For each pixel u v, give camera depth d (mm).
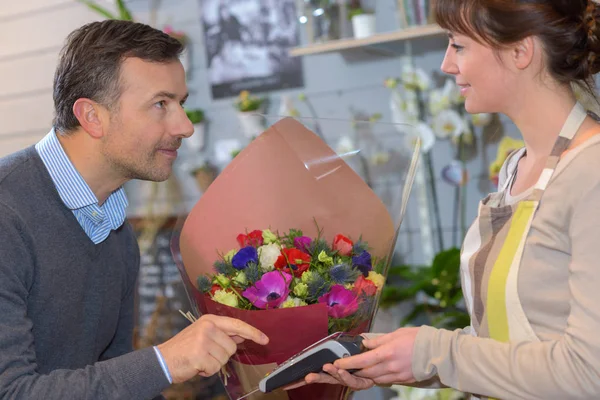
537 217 1067
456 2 1084
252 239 1331
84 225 1443
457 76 1169
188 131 1435
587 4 1089
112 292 1545
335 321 1211
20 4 4047
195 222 1406
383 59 3109
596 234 973
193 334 1206
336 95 3246
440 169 3035
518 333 1080
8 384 1188
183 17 3594
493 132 2896
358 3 2883
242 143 3443
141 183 3625
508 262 1089
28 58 4070
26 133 4145
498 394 1029
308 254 1287
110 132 1391
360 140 1487
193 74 3594
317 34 2916
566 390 968
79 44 1402
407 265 2908
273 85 3387
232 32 3457
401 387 2482
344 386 1265
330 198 1400
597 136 1044
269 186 1422
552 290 1051
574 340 968
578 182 1014
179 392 3242
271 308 1191
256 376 1266
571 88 1117
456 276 2480
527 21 1032
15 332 1237
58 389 1174
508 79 1107
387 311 2975
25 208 1350
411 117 2934
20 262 1305
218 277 1257
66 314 1414
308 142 1442
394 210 1414
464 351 1067
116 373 1188
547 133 1112
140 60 1383
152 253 3551
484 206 1173
